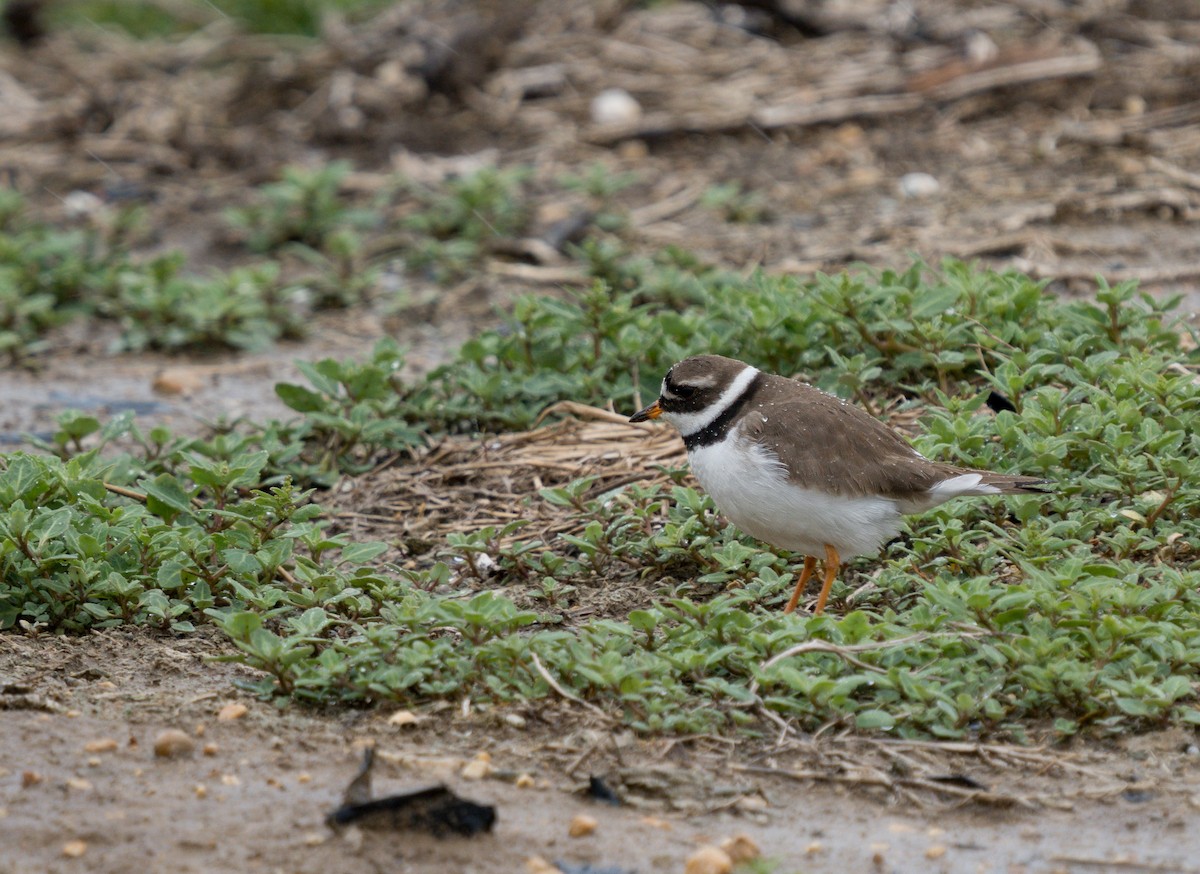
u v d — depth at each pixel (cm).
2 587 992
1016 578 983
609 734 837
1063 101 2169
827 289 1293
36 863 709
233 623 884
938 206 1870
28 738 830
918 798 783
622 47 2422
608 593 1047
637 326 1387
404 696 873
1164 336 1238
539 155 2161
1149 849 733
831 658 874
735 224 1903
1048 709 849
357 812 742
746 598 947
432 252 1856
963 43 2300
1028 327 1293
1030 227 1766
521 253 1878
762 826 760
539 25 2462
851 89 2245
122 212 2016
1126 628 834
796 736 835
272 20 2594
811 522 950
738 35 2452
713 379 1002
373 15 2548
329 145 2253
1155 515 1005
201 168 2227
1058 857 729
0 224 1988
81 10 2689
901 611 970
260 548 1033
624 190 2056
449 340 1677
